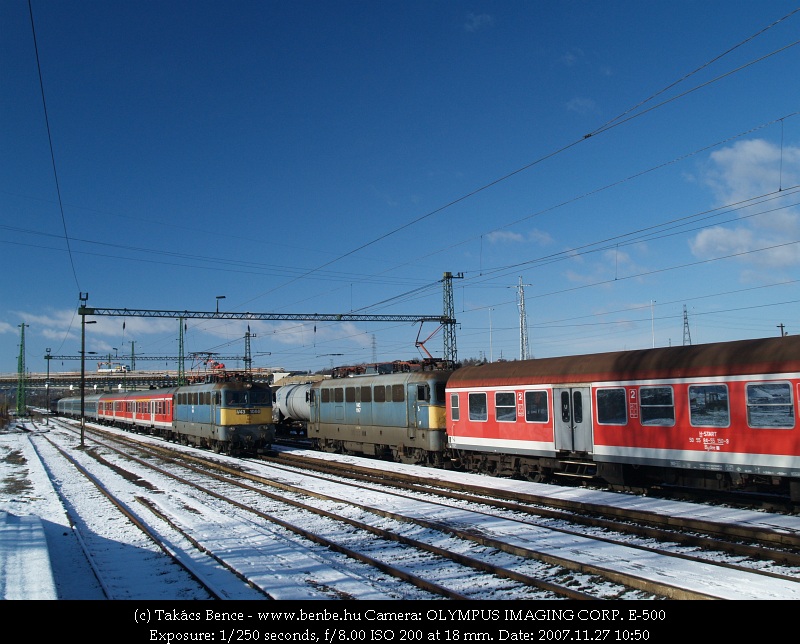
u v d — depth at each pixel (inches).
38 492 743.1
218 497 665.6
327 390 1120.8
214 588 334.6
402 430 903.7
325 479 770.2
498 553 391.5
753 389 475.5
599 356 620.7
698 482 527.2
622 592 308.3
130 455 1182.3
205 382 1285.7
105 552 437.7
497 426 726.5
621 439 578.2
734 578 319.3
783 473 453.1
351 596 315.0
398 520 507.2
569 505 534.3
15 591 293.6
